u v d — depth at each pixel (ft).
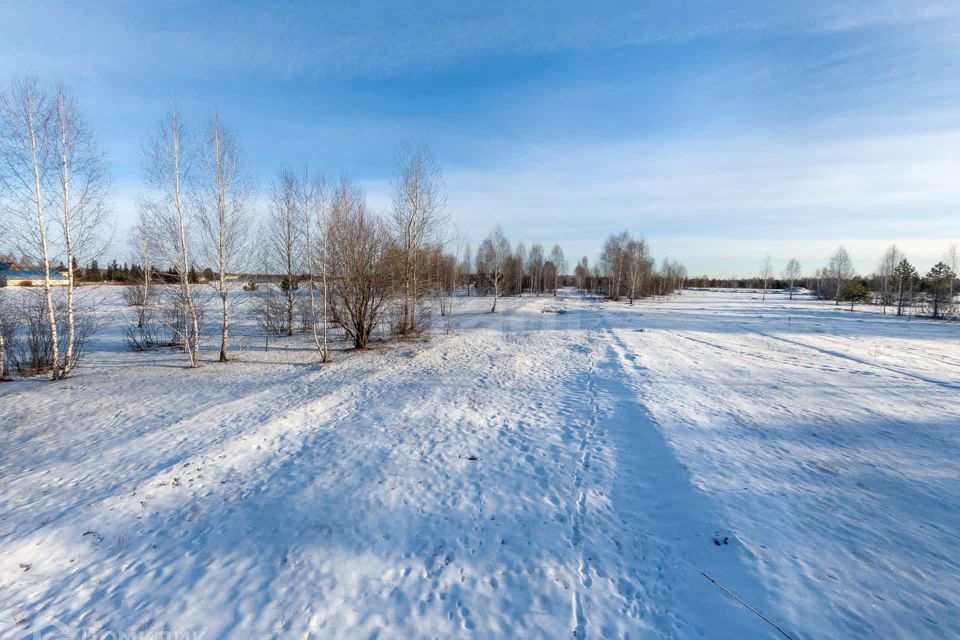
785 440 24.95
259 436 27.40
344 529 17.65
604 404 33.55
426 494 20.51
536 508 19.08
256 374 46.37
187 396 37.09
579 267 321.11
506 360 53.93
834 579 13.58
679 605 13.17
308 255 55.57
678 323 100.42
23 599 13.85
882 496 18.60
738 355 55.06
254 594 14.11
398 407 34.14
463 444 26.61
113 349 62.59
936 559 14.40
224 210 52.42
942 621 11.83
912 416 29.35
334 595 14.03
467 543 16.74
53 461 23.86
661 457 22.97
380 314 69.00
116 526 17.75
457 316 111.96
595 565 15.25
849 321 107.14
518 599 13.76
